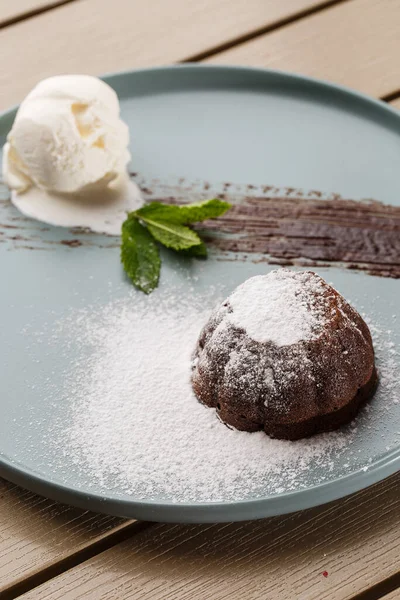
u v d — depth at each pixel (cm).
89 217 61
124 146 62
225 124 65
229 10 72
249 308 52
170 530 50
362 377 52
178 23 71
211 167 63
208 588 49
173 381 54
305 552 49
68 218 61
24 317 57
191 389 53
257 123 65
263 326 52
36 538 50
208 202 59
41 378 54
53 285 58
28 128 61
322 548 49
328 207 61
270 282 53
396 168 62
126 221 60
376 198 61
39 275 59
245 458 51
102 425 52
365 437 51
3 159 63
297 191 62
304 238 60
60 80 62
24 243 60
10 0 73
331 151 63
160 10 72
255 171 63
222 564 49
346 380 51
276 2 72
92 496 49
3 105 67
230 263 59
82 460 51
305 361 51
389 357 54
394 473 51
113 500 49
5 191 62
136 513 49
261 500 49
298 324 52
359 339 52
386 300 57
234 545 50
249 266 59
